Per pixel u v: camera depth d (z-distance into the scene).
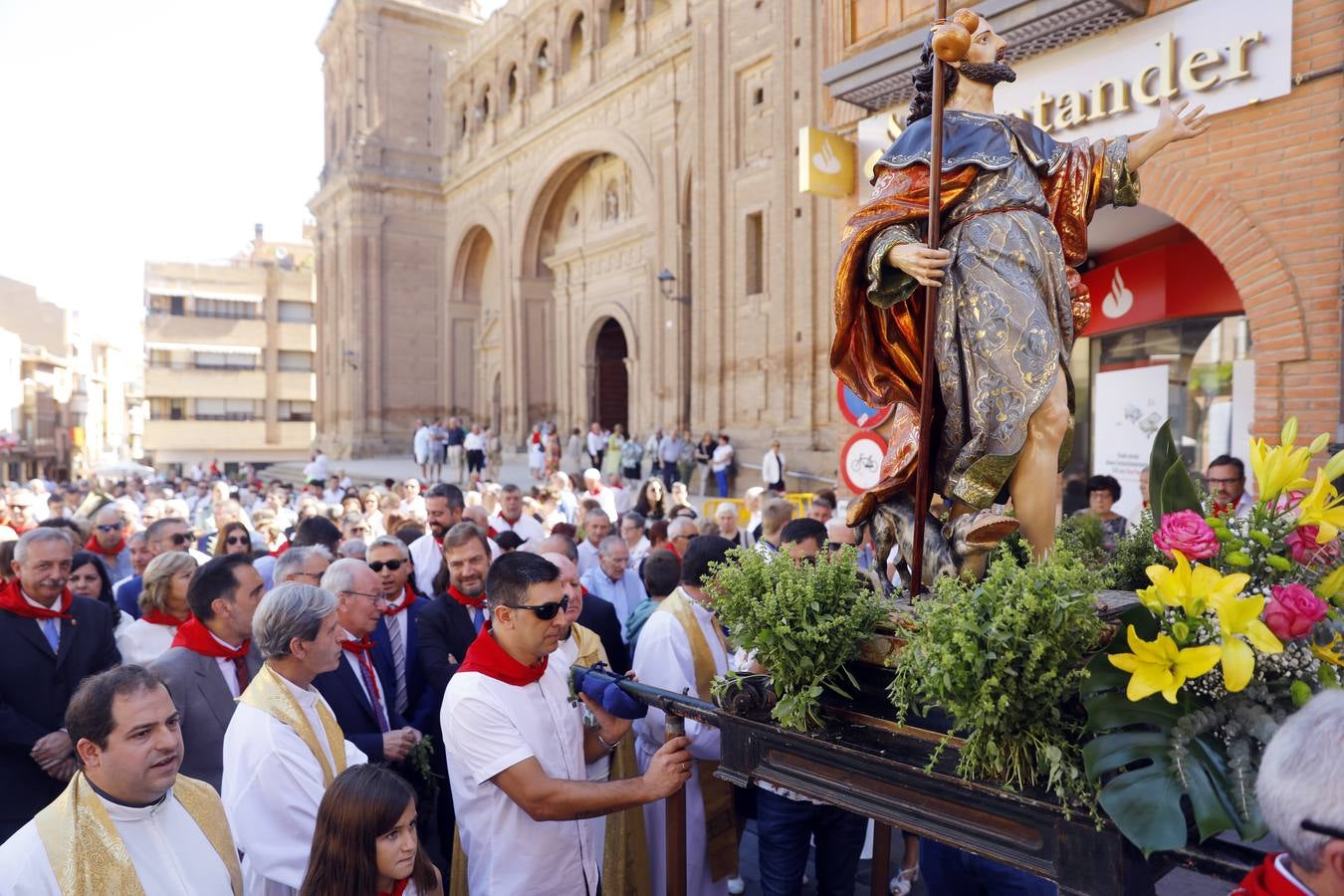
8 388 44.62
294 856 2.82
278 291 57.66
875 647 2.03
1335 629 1.68
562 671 3.22
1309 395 6.11
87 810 2.26
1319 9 5.94
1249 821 1.44
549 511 9.98
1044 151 2.18
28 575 4.11
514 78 32.47
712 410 20.08
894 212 2.12
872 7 8.48
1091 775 1.50
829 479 16.73
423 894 2.64
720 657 3.93
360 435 34.88
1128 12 6.68
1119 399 9.41
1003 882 3.07
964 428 2.15
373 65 35.47
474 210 34.25
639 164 25.05
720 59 19.92
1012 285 2.07
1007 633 1.60
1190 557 1.70
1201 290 8.48
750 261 19.44
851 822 3.62
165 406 55.34
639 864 3.70
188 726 3.53
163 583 4.48
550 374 32.22
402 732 3.98
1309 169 6.03
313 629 3.04
